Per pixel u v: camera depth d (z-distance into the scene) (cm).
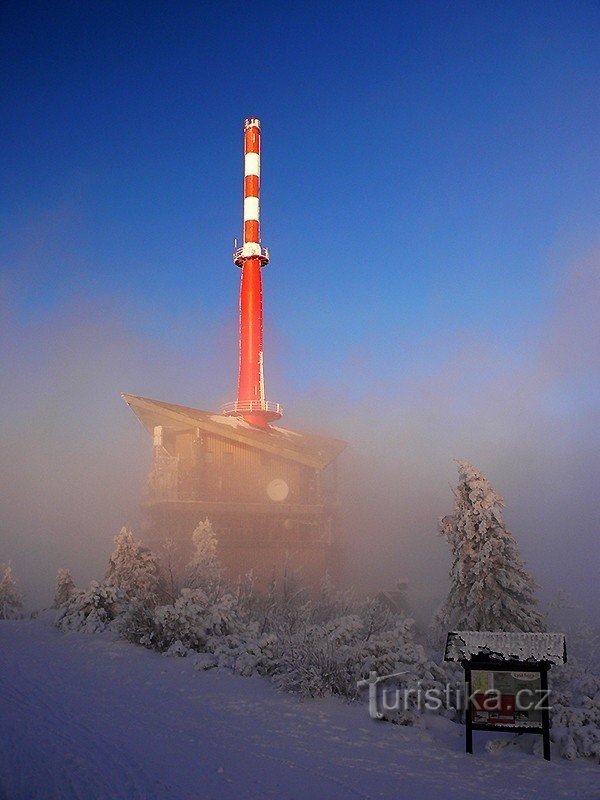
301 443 5075
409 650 1238
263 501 4606
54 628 1995
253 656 1414
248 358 5747
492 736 994
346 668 1224
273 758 863
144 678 1327
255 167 6141
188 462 4788
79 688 1234
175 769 795
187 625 1602
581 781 795
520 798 746
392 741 955
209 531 2712
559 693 1084
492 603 1448
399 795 748
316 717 1059
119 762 807
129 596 2148
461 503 1530
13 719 980
